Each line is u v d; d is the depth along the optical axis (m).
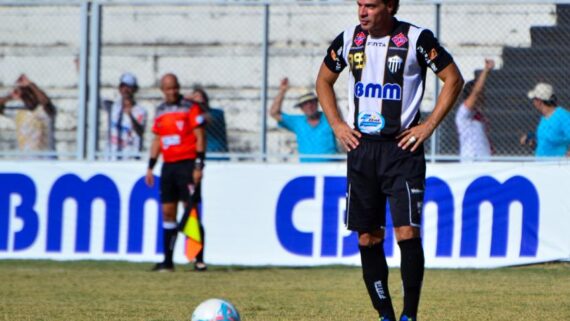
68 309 26.61
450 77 20.27
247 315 25.17
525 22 42.03
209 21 45.12
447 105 20.27
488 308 26.62
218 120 44.66
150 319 24.48
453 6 42.53
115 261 42.72
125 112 44.78
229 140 44.69
